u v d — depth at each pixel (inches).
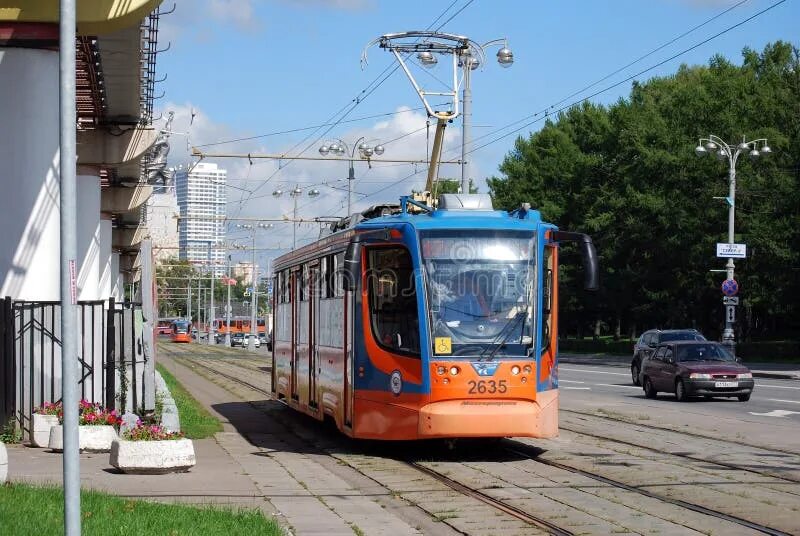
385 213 673.6
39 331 681.0
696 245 2240.4
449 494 469.1
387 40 1150.3
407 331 589.9
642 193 2397.9
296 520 397.1
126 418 604.7
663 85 2906.0
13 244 805.2
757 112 2244.1
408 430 580.4
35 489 401.4
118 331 766.5
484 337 580.4
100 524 339.0
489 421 569.3
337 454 640.4
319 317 738.2
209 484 480.1
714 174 2204.7
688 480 502.3
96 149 1317.7
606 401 1069.8
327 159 1531.7
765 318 2733.8
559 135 3070.9
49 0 800.3
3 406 645.3
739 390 1045.8
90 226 1371.8
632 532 373.7
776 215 2080.5
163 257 4584.2
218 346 3789.4
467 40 1183.6
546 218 2928.2
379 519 402.6
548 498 452.4
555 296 618.5
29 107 804.6
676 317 2517.2
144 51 969.5
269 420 925.2
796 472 528.4
